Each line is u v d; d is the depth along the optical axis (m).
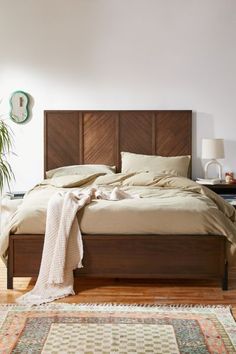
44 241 3.49
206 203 3.73
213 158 5.30
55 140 5.61
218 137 5.59
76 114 5.58
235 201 4.97
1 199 5.59
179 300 3.32
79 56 5.55
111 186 4.81
